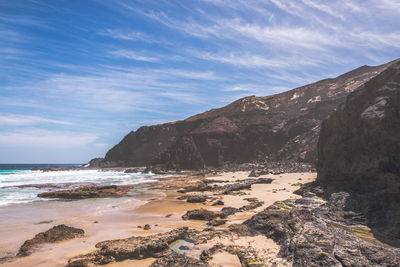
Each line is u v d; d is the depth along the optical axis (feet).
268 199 65.31
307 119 239.09
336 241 28.58
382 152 48.49
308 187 71.82
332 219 41.68
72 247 34.12
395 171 45.47
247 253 29.60
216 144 263.29
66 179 158.40
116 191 93.40
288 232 33.12
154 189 101.35
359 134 55.31
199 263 27.45
